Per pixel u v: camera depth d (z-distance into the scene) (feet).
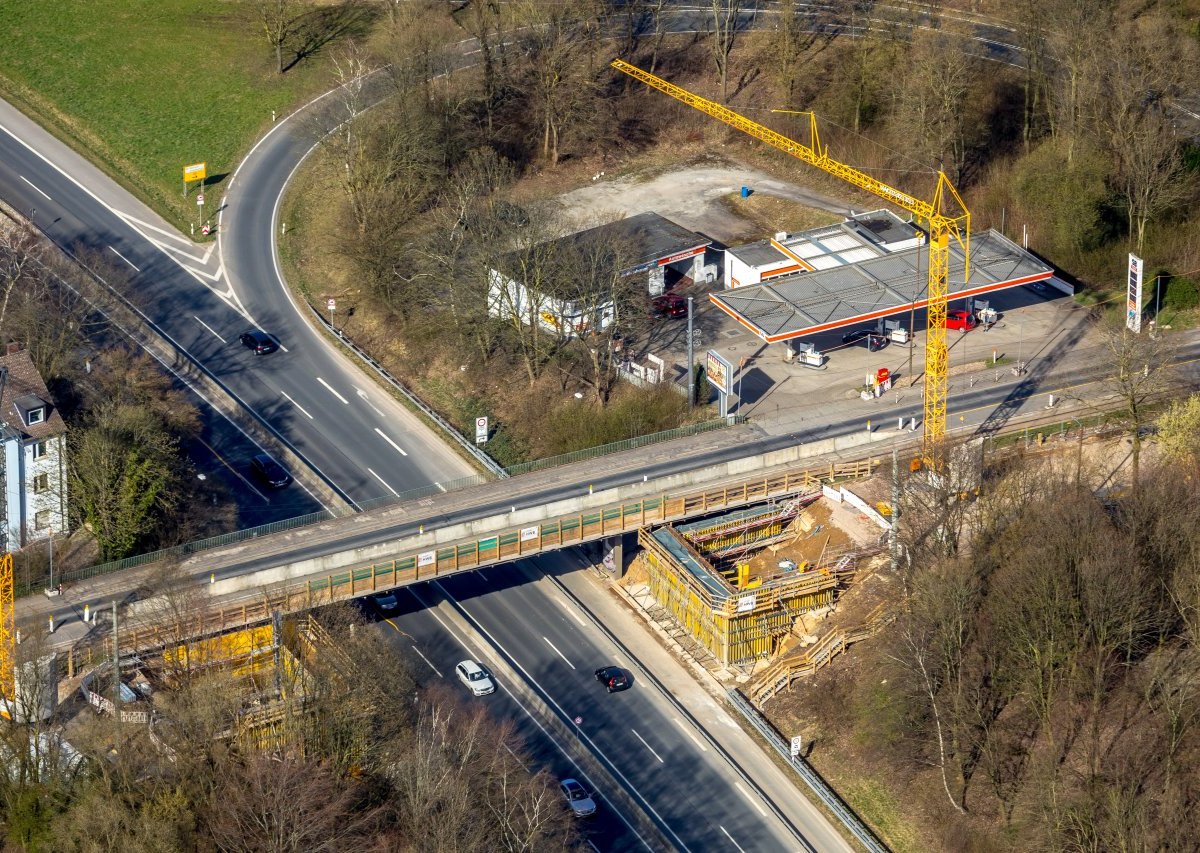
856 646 578.66
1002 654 540.93
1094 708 515.91
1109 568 524.93
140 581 572.51
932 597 537.24
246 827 472.03
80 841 470.39
